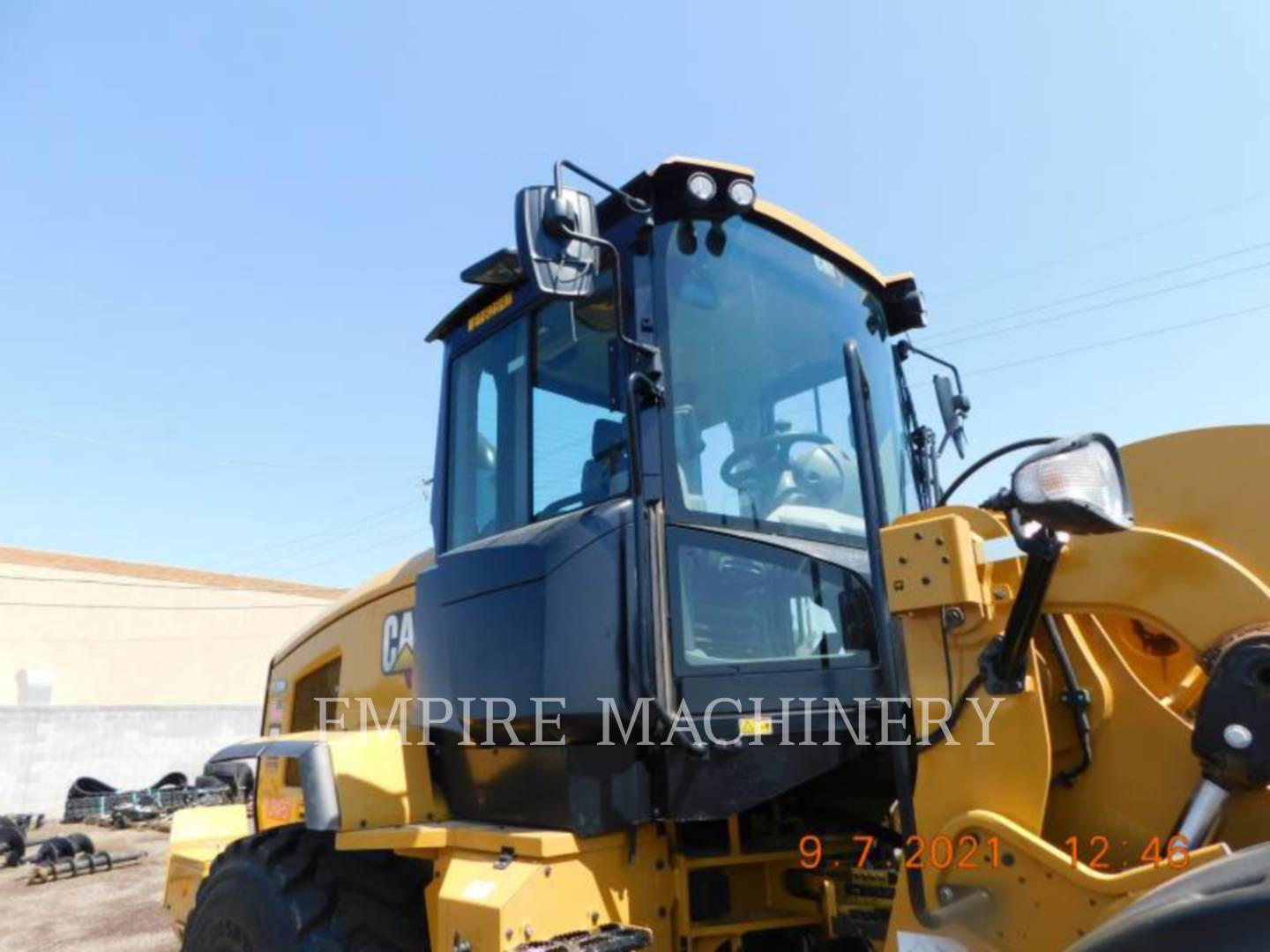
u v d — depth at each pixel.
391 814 2.87
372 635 3.86
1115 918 1.44
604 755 2.38
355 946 2.69
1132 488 1.97
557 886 2.25
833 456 2.98
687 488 2.51
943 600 1.94
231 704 21.17
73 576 21.25
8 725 16.11
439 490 3.29
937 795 1.95
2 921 7.78
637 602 2.35
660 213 2.70
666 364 2.55
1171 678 1.97
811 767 2.52
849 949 2.65
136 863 10.52
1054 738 1.98
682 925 2.48
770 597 2.60
